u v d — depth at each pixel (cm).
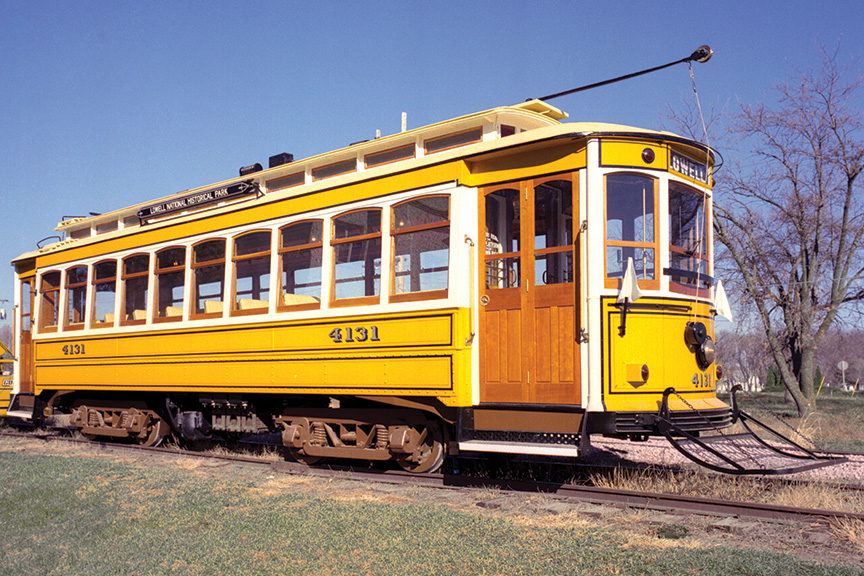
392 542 527
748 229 1883
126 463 959
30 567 486
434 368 790
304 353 912
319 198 924
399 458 864
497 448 745
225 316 1013
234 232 1020
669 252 760
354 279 877
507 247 782
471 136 852
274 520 597
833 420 1560
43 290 1379
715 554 480
